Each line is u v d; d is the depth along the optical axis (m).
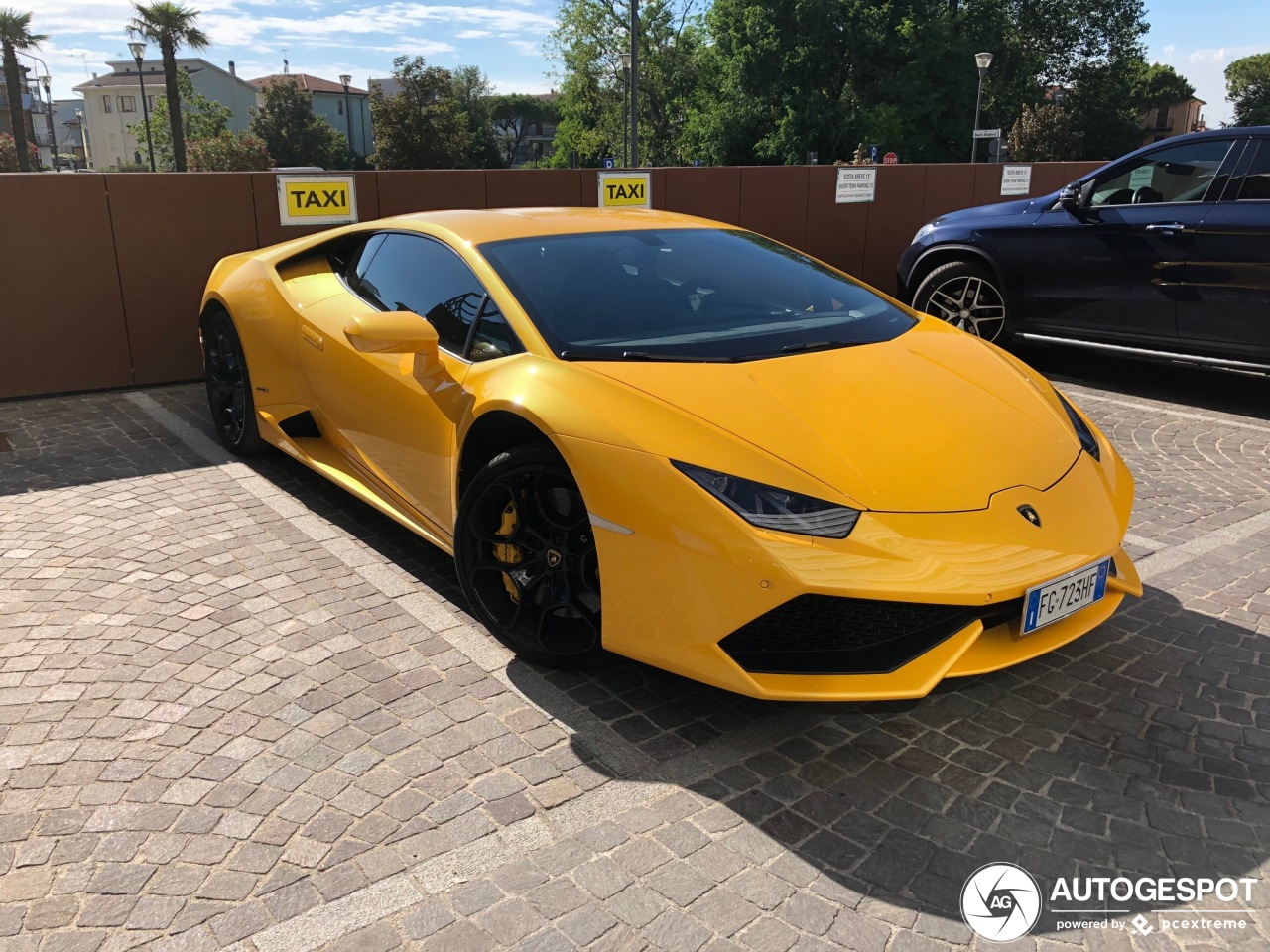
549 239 3.37
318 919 1.88
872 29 48.09
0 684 2.71
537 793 2.28
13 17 46.78
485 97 101.75
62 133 136.12
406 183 6.77
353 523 3.97
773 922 1.89
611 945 1.83
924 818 2.21
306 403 3.99
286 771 2.35
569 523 2.64
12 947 1.80
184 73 72.50
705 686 2.77
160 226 6.07
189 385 6.36
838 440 2.46
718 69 50.47
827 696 2.23
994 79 53.25
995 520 2.37
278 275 4.29
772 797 2.28
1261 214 5.43
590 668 2.74
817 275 3.66
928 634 2.33
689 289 3.25
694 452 2.36
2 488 4.36
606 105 53.44
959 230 6.95
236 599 3.27
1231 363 5.73
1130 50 58.62
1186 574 3.54
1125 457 5.00
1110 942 1.85
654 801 2.26
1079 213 6.29
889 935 1.86
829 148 47.78
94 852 2.06
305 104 81.38
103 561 3.56
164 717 2.56
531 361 2.78
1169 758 2.44
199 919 1.88
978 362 3.11
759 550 2.20
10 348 5.82
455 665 2.85
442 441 3.06
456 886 1.98
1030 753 2.46
